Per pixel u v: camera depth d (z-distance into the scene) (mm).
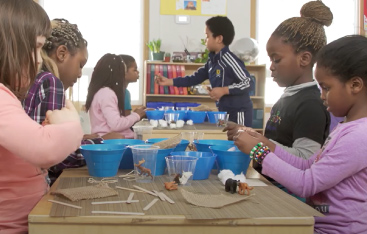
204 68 3738
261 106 5129
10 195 1097
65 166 1443
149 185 1168
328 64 1198
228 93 3336
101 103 2758
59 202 979
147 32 5215
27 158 912
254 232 912
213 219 896
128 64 3756
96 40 5172
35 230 884
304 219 911
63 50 1526
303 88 1602
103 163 1266
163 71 4926
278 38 1604
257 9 5359
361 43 1174
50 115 1001
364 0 5484
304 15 1664
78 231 891
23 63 1003
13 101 939
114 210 927
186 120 2941
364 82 1164
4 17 978
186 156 1254
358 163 1135
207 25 3547
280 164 1217
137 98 5289
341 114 1234
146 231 901
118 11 5176
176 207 963
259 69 5227
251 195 1076
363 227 1157
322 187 1165
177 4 5223
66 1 5078
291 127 1603
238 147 1301
